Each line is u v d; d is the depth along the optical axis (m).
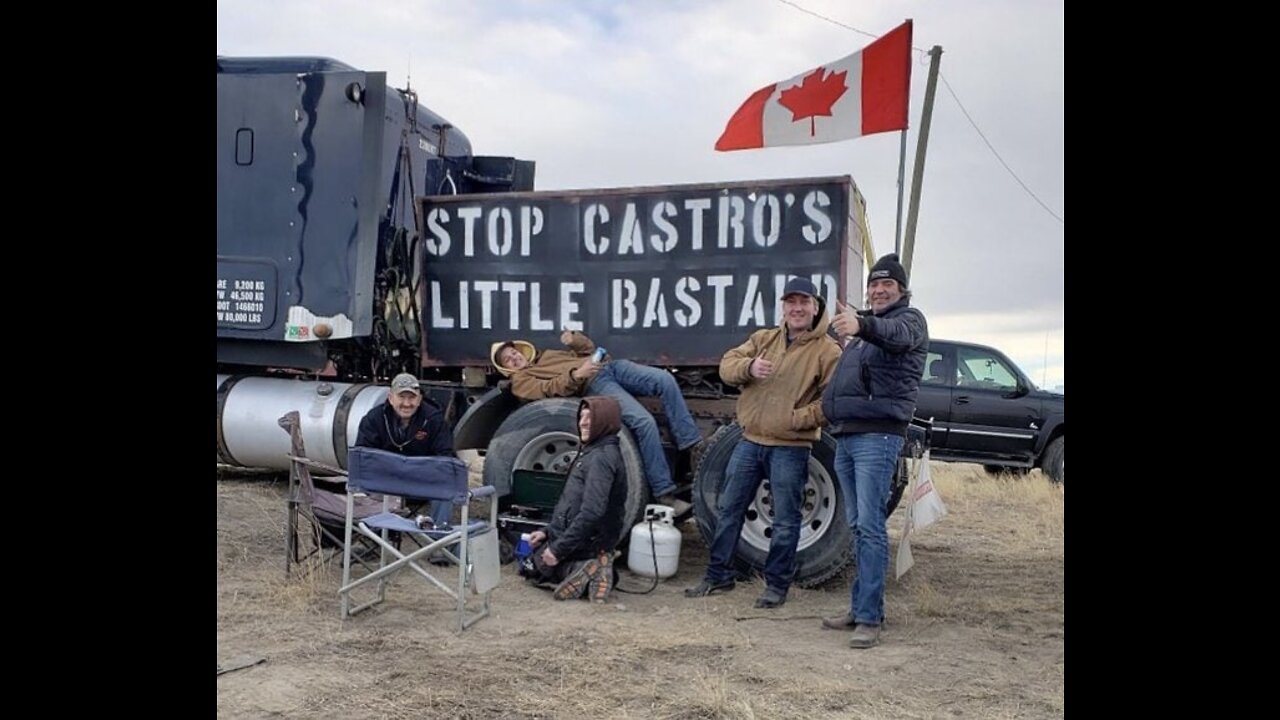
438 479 5.10
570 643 4.93
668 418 6.60
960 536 8.64
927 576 6.82
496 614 5.42
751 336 6.39
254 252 7.73
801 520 5.79
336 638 4.88
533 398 6.79
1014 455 12.18
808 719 4.02
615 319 6.84
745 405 5.84
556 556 5.81
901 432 5.11
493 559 5.36
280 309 7.68
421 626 5.15
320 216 7.62
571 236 6.90
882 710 4.13
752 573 6.38
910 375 5.03
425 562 6.46
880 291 5.11
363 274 7.55
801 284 5.57
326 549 6.52
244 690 4.10
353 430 7.40
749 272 6.58
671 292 6.73
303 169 7.65
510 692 4.22
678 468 6.91
